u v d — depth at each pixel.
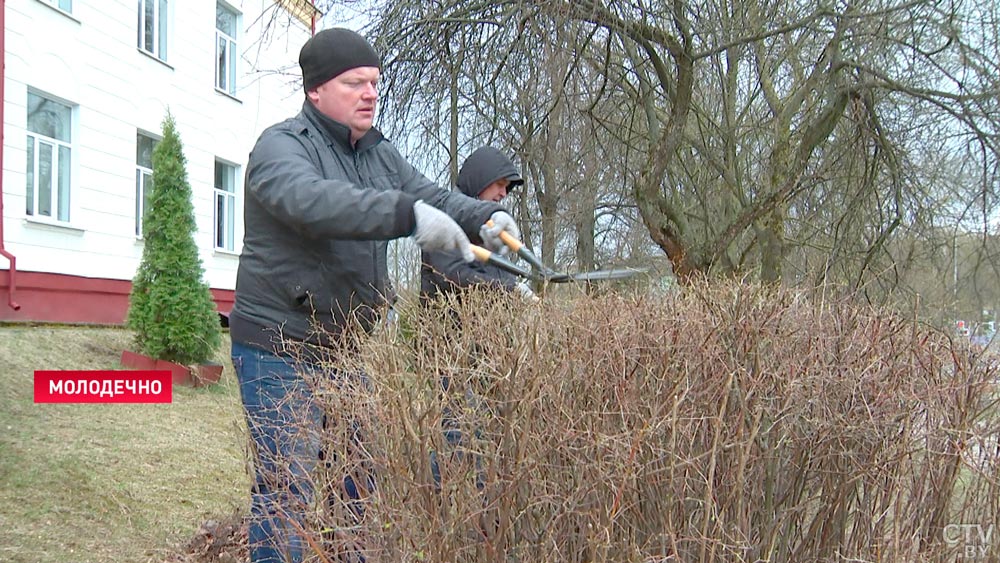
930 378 1.91
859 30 5.74
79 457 4.26
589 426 1.63
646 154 7.19
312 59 2.23
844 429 1.81
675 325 1.88
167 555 3.18
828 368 1.86
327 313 2.14
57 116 8.26
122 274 9.16
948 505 1.90
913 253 7.17
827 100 6.57
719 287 2.73
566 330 1.82
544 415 1.65
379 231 1.82
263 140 2.07
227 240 11.80
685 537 1.69
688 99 6.18
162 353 6.86
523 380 1.61
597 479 1.58
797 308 2.10
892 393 1.84
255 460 1.95
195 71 10.68
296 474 1.79
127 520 3.56
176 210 7.14
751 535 1.81
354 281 2.17
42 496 3.71
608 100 6.79
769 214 7.12
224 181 11.70
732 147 7.57
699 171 8.21
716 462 1.77
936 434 1.86
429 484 1.61
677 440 1.71
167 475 4.21
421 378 1.67
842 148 7.14
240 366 2.14
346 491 1.79
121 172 9.14
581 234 8.38
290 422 1.84
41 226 7.92
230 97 11.55
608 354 1.77
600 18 5.37
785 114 6.92
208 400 6.28
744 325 1.84
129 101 9.27
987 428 1.88
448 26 5.69
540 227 7.20
